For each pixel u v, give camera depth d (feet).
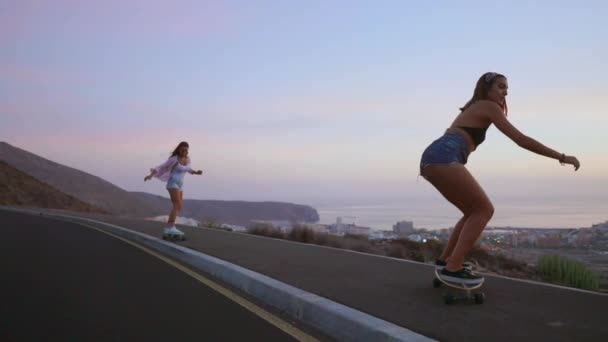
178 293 19.89
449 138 16.22
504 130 15.72
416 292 17.51
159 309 17.26
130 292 19.93
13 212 78.02
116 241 38.27
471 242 15.78
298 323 15.76
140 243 37.42
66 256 29.37
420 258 47.09
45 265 25.88
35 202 119.75
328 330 14.84
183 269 25.73
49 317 16.02
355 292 17.47
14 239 37.60
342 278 20.30
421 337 12.22
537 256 42.83
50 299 18.48
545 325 13.33
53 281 21.81
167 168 36.04
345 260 25.70
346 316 14.24
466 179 15.75
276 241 35.24
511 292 17.43
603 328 13.06
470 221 15.88
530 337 12.30
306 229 55.83
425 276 20.84
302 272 21.79
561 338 12.23
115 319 15.90
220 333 14.52
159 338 14.01
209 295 19.65
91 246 34.55
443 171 15.87
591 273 31.81
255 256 27.04
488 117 15.93
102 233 44.80
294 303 16.84
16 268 24.79
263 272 21.62
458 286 15.75
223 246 31.94
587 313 14.56
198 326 15.23
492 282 19.30
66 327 14.96
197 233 41.83
